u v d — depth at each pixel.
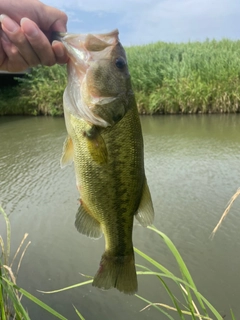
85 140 0.29
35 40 0.27
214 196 0.91
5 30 0.26
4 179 1.12
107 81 0.29
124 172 0.30
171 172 1.10
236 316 0.52
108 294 0.58
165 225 0.78
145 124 1.90
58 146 1.52
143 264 0.65
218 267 0.63
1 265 0.39
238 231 0.73
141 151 0.30
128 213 0.31
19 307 0.30
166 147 1.39
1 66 0.29
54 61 0.29
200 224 0.77
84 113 0.29
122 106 0.29
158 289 0.59
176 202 0.88
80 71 0.29
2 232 0.78
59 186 1.04
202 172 1.08
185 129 1.72
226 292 0.57
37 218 0.84
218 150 1.32
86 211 0.31
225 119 1.93
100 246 0.72
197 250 0.68
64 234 0.77
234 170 1.09
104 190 0.30
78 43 0.29
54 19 0.30
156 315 0.54
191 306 0.31
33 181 1.09
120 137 0.29
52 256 0.69
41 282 0.61
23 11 0.28
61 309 0.55
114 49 0.30
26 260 0.68
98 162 0.29
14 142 1.62
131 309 0.55
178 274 0.62
